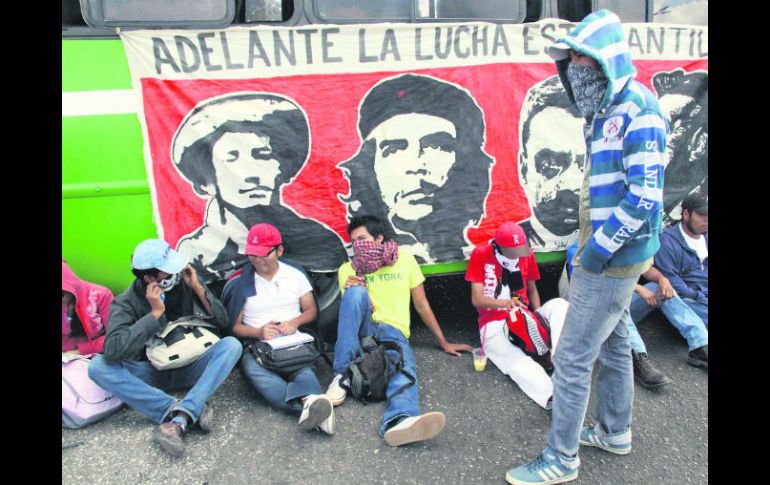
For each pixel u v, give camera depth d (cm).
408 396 281
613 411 250
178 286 296
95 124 307
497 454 261
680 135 375
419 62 333
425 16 337
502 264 329
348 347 304
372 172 340
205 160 322
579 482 241
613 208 207
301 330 324
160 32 305
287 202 335
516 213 361
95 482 245
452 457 259
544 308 330
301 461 257
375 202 344
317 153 332
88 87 304
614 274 210
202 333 294
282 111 325
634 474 246
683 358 340
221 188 326
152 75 308
